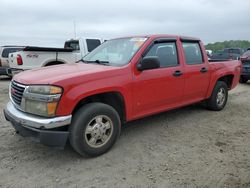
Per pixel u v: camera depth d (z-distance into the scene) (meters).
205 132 4.98
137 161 3.79
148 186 3.17
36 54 9.44
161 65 4.80
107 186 3.18
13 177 3.36
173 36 5.14
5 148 4.18
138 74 4.33
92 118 3.74
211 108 6.38
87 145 3.75
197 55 5.66
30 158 3.86
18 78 3.96
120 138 4.63
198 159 3.85
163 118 5.81
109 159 3.85
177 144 4.40
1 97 8.34
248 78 11.34
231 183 3.24
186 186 3.17
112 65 4.38
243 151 4.14
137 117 4.48
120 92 4.07
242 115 6.16
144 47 4.53
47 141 3.45
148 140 4.56
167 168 3.59
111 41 5.30
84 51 11.21
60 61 10.03
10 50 13.01
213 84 6.05
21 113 3.73
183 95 5.26
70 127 3.66
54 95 3.42
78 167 3.62
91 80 3.74
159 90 4.69
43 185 3.20
